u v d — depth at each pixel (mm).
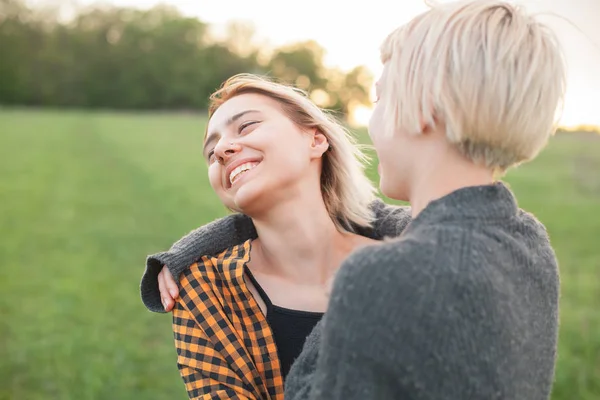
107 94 74438
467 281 1108
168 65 75562
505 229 1248
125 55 74875
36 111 48844
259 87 1904
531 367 1244
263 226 1840
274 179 1768
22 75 71375
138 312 6387
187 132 32312
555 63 1254
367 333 1102
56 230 10750
